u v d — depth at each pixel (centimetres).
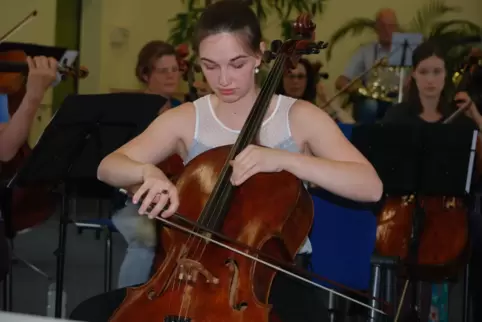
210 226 248
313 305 256
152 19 1047
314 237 351
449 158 439
